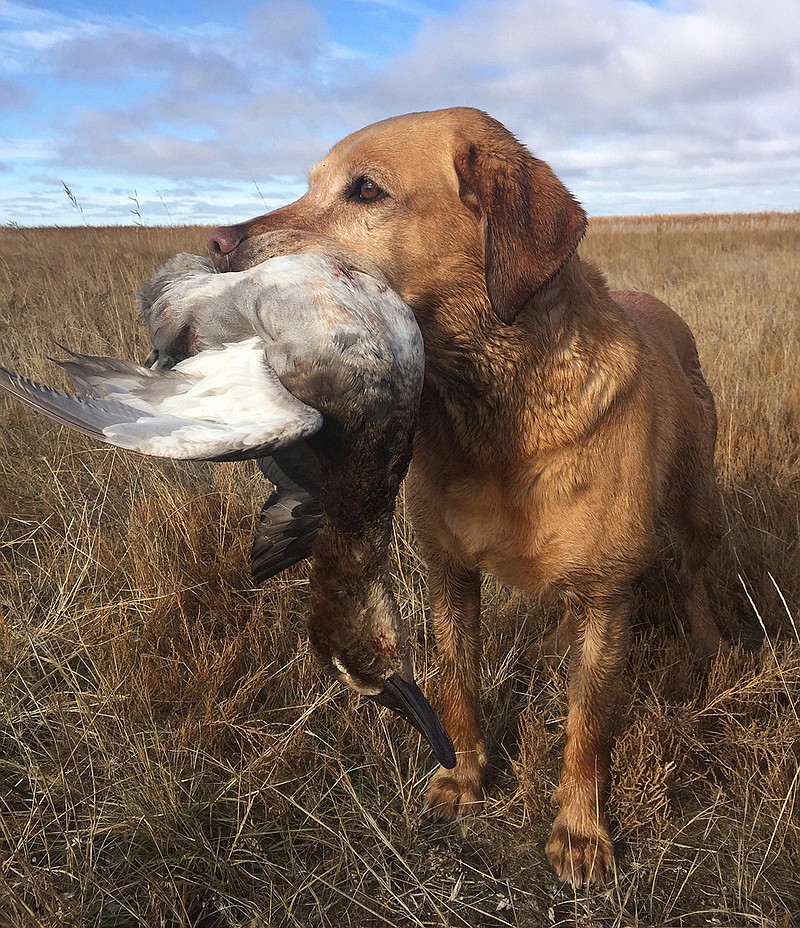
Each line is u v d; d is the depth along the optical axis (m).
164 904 0.55
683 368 0.86
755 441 1.16
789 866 0.60
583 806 0.63
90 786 0.64
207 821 0.62
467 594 0.69
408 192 0.57
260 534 0.61
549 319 0.58
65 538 0.90
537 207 0.56
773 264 3.41
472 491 0.61
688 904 0.58
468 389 0.59
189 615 0.81
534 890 0.60
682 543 0.84
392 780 0.67
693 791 0.67
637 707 0.72
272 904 0.56
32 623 0.80
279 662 0.76
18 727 0.69
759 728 0.70
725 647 0.81
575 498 0.59
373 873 0.58
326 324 0.44
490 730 0.75
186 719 0.67
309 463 0.55
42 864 0.59
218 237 0.56
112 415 0.40
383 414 0.46
